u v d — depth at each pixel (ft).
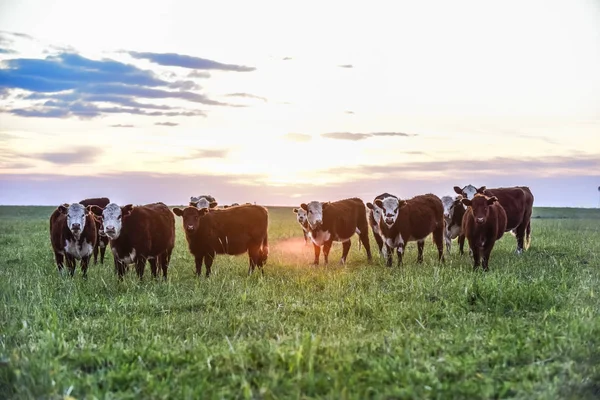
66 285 42.01
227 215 51.52
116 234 44.86
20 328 30.45
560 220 138.21
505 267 48.96
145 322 31.89
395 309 33.71
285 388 21.38
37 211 193.47
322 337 28.12
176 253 66.64
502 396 20.92
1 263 58.08
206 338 29.68
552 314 31.24
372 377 21.99
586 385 22.02
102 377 22.93
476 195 50.70
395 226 53.78
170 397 21.24
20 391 21.59
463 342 26.55
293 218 168.96
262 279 45.11
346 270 52.01
